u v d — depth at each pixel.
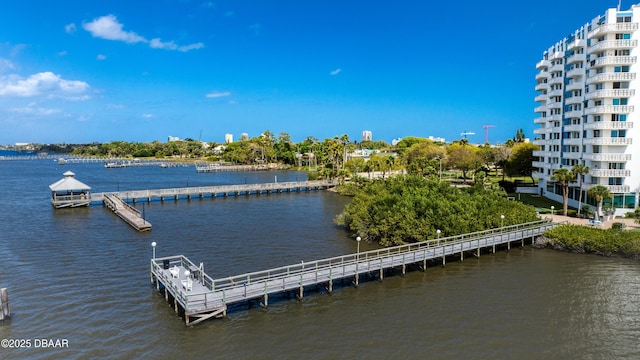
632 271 42.81
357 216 56.56
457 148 117.12
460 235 46.41
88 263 43.62
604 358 27.11
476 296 36.59
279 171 184.38
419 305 34.66
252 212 76.25
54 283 37.81
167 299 34.41
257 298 35.25
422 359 26.70
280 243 53.41
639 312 33.62
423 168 98.81
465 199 56.94
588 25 69.56
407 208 52.91
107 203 78.19
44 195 94.56
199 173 171.38
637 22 62.31
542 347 28.33
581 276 41.44
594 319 32.38
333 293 37.06
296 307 34.03
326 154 151.62
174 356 26.58
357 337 29.33
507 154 115.56
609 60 63.22
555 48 82.62
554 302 35.41
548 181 83.00
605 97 63.72
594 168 64.94
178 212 75.62
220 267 43.66
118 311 32.34
